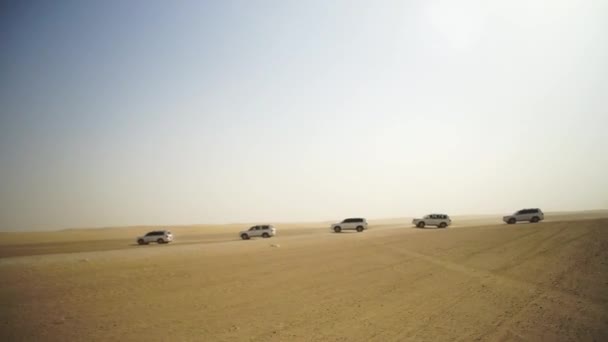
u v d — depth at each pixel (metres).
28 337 9.60
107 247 38.19
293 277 17.48
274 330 9.98
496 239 27.73
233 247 30.88
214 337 9.48
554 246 22.66
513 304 11.94
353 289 14.82
